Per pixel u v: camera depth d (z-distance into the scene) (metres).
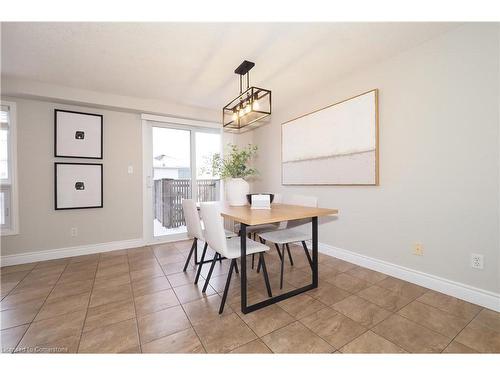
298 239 2.19
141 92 3.11
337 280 2.25
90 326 1.56
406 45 2.07
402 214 2.21
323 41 1.99
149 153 3.62
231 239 2.20
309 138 3.20
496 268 1.68
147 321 1.61
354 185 2.61
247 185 2.52
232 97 3.32
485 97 1.70
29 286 2.17
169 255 3.08
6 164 2.77
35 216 2.86
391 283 2.16
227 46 2.05
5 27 1.75
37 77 2.62
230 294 2.01
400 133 2.21
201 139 4.10
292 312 1.71
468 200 1.80
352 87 2.63
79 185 3.10
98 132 3.22
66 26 1.75
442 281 1.95
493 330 1.47
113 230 3.34
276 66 2.42
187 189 3.96
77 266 2.68
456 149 1.85
